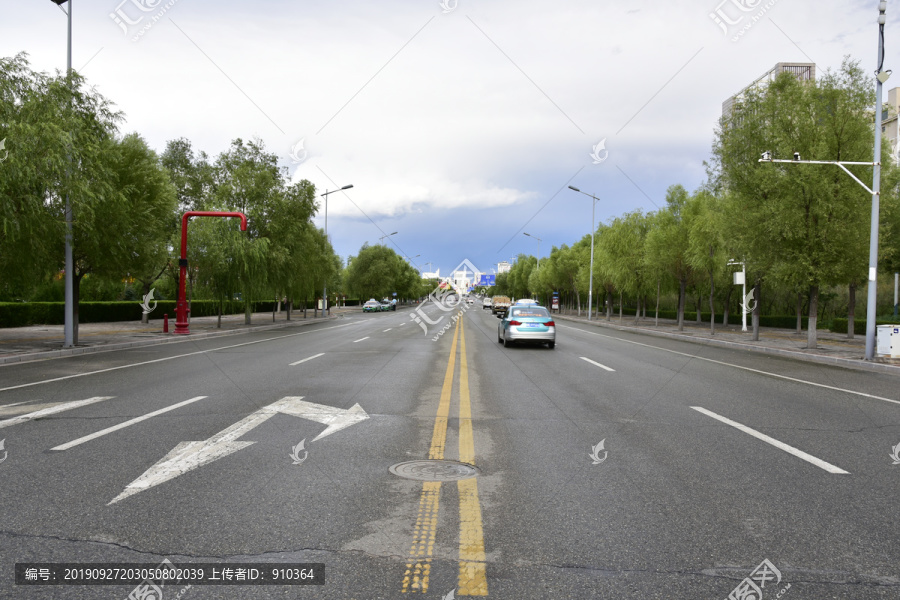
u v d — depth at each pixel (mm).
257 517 3877
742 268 31250
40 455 5371
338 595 2883
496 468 5078
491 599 2855
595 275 48656
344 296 104625
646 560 3301
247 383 10188
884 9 15531
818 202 18719
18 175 13172
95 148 15914
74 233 16656
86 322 31594
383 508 4062
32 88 14781
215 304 48062
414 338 22625
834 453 5734
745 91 22547
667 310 57531
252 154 35094
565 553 3377
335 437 6180
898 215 22703
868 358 15930
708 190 27609
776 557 3365
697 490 4535
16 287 17500
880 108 15914
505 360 14594
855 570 3223
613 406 8211
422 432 6445
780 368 14117
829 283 19562
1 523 3756
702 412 7848
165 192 21500
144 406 7906
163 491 4383
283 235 33094
